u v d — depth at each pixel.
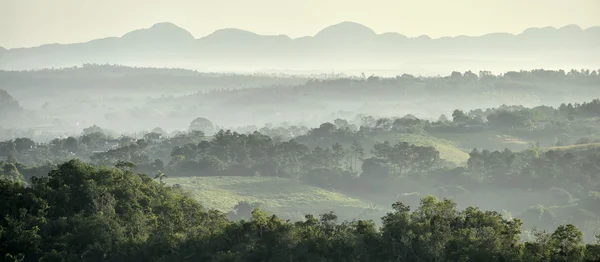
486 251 98.94
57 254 117.81
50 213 132.62
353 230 115.38
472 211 112.06
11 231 122.19
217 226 134.88
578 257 96.38
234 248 116.31
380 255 107.88
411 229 108.06
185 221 137.12
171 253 120.75
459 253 100.12
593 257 95.25
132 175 153.00
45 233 125.12
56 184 139.88
